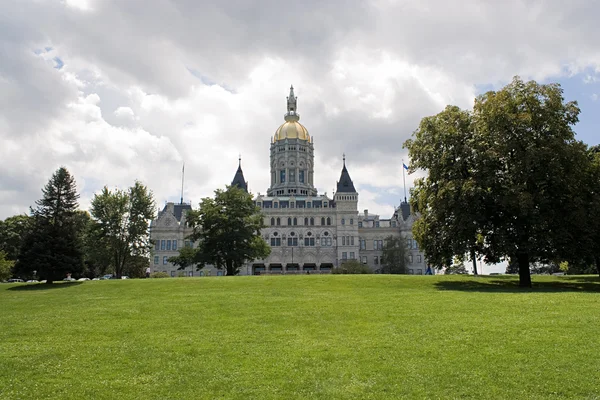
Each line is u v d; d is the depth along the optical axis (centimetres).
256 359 2228
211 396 1816
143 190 9488
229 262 9212
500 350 2250
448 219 5394
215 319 3195
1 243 11388
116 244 9250
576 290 4653
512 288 4891
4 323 3272
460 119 5447
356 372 2033
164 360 2239
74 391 1875
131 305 3969
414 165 5788
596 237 5066
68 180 7306
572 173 4988
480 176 5025
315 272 16575
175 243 16825
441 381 1916
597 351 2177
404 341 2475
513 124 4925
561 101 5131
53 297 5091
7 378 2023
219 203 9412
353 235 17125
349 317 3153
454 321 2898
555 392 1786
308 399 1775
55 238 6919
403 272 16162
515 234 5081
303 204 17812
